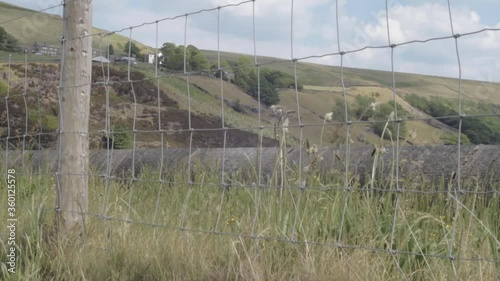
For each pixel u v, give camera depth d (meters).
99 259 4.54
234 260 4.07
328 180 5.08
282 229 4.25
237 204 5.02
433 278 3.53
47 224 5.11
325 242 4.10
